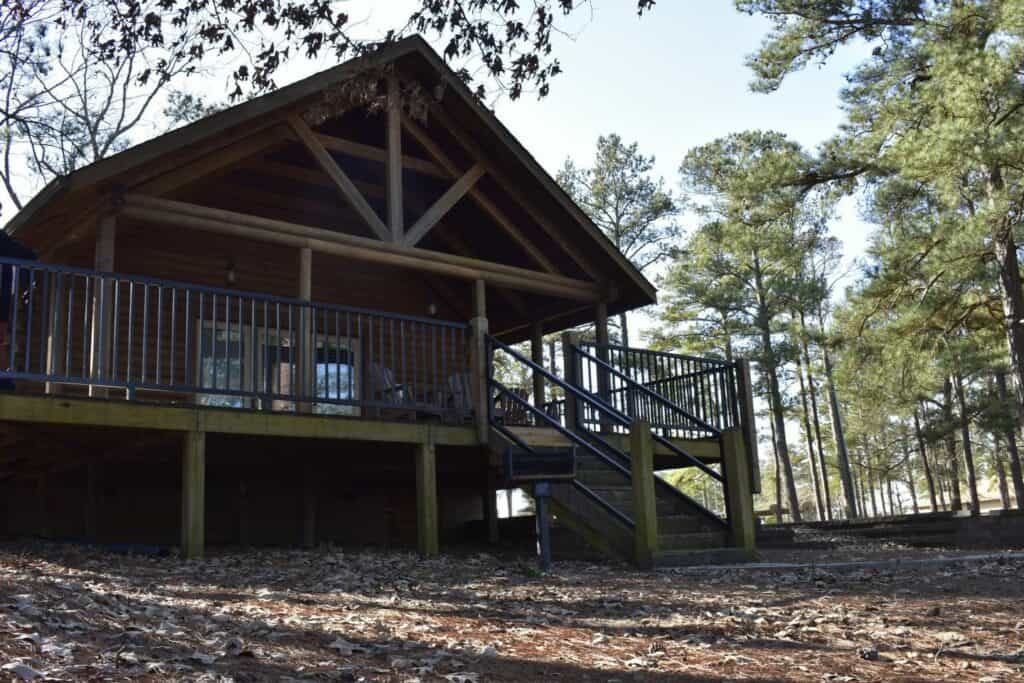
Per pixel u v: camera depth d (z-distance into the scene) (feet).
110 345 32.58
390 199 37.63
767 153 65.87
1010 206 49.70
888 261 61.52
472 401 32.94
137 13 26.96
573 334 37.63
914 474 163.94
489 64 25.99
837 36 64.69
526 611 18.08
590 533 28.45
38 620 12.82
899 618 17.66
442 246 49.26
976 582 23.38
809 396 132.98
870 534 50.14
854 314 63.67
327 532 40.04
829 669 13.25
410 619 16.44
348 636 14.28
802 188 65.26
